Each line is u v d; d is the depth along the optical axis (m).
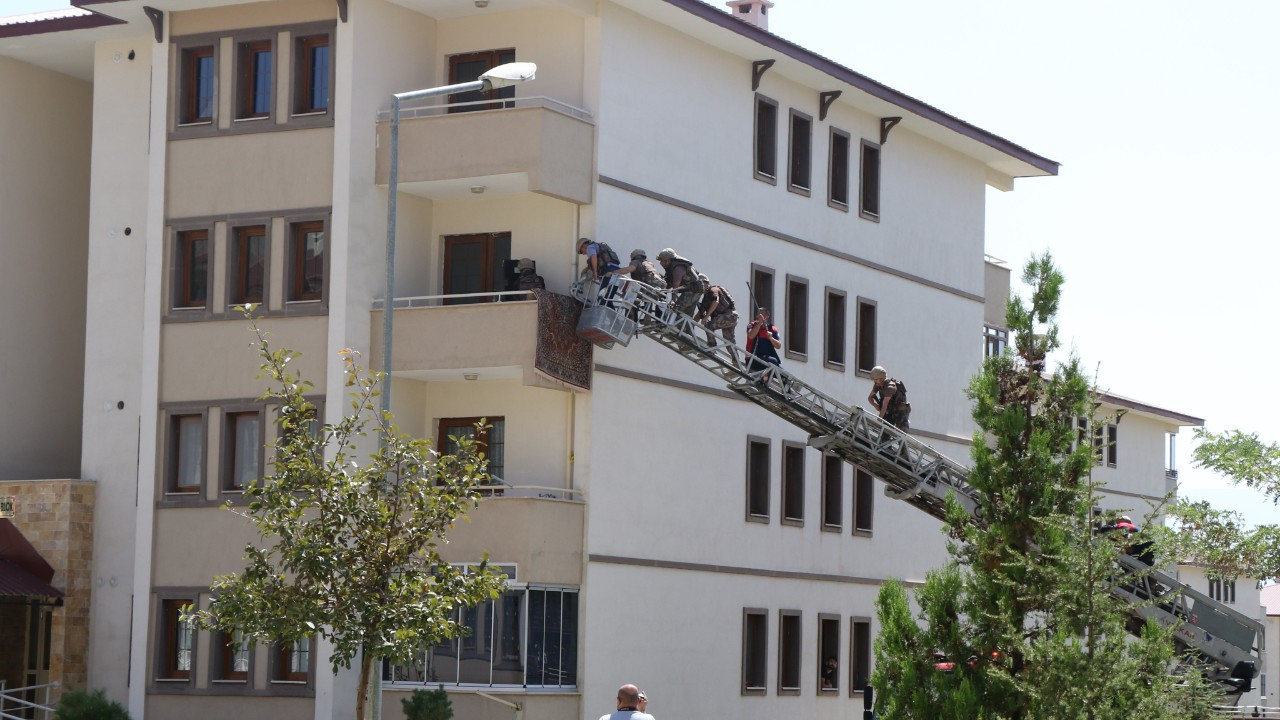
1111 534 24.03
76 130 39.00
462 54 34.88
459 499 20.91
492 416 34.22
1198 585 75.00
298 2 33.69
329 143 33.19
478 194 34.22
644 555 34.88
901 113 42.72
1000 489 25.22
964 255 46.25
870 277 42.44
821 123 40.94
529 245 34.03
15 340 37.53
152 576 33.84
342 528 20.61
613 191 34.22
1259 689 82.88
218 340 33.78
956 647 24.64
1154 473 69.12
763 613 38.41
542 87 34.41
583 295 32.84
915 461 33.81
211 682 33.19
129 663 34.62
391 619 20.27
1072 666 22.80
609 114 34.19
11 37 36.53
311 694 32.22
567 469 33.56
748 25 36.78
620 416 34.38
